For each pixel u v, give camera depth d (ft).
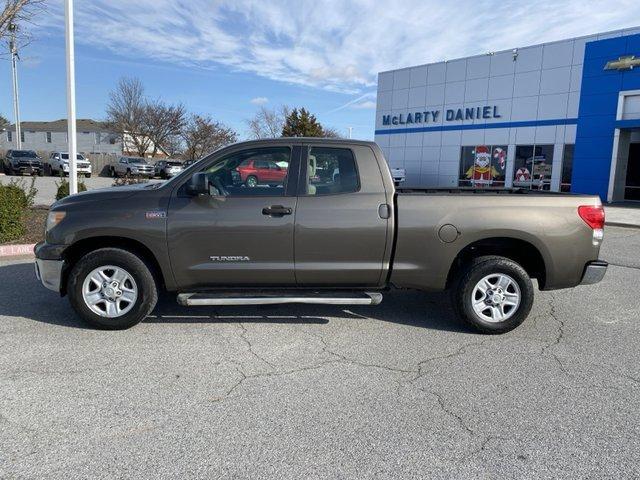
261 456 9.29
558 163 79.97
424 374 13.03
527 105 82.94
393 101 103.50
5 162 112.57
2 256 27.02
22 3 33.32
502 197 15.97
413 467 9.02
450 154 95.14
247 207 15.46
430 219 15.70
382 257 15.88
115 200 15.66
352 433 10.12
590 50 71.15
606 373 13.25
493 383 12.54
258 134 202.90
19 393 11.59
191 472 8.77
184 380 12.43
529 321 17.72
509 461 9.23
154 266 16.19
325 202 15.62
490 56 86.94
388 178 16.03
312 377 12.74
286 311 18.29
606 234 42.39
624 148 70.64
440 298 20.52
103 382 12.24
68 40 33.04
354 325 16.90
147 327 16.29
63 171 105.81
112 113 163.84
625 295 21.65
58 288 15.79
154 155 169.37
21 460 9.04
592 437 10.09
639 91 66.59
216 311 18.12
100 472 8.74
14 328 15.93
